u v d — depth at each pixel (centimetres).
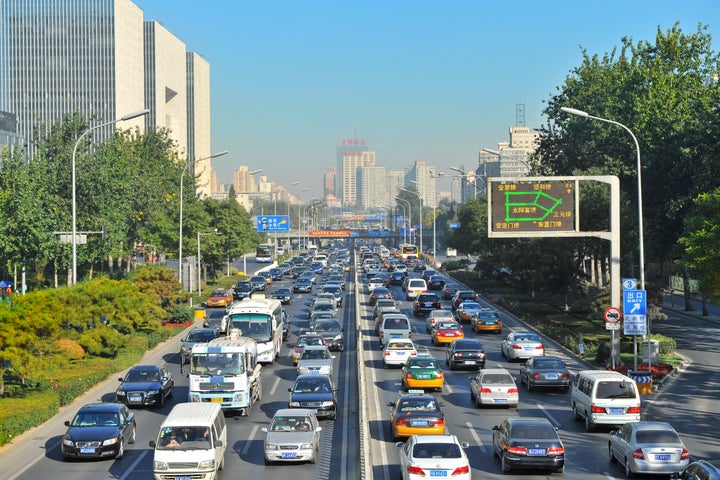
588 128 10888
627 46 11369
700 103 9575
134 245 14438
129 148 15300
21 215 8719
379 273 15550
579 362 6931
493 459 3984
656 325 9550
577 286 10525
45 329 5359
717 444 4219
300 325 9550
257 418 5038
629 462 3597
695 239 6800
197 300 11881
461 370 6619
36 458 4209
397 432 4256
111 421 4225
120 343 6962
